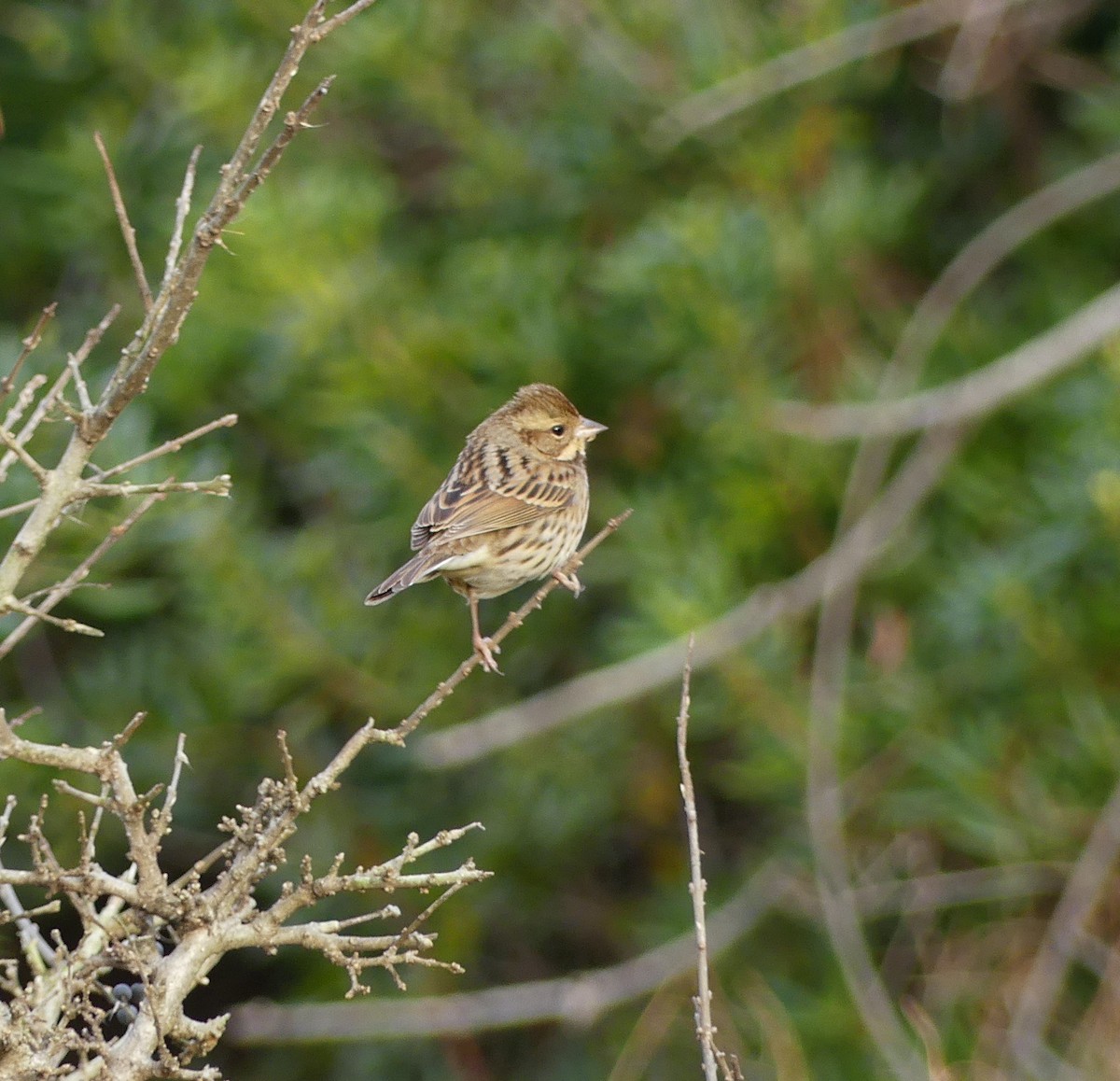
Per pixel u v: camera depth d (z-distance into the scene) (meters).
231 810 13.87
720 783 13.67
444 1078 14.15
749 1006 11.98
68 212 14.20
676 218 12.73
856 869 12.31
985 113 14.27
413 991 13.60
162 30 14.82
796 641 12.56
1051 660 11.62
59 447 11.38
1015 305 13.78
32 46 14.62
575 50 13.83
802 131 13.27
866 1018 10.31
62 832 12.57
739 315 12.23
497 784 13.60
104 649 13.93
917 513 12.79
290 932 6.05
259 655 12.65
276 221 12.59
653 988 12.18
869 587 12.74
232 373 13.41
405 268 13.61
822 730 11.37
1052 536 11.62
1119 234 13.56
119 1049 5.87
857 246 12.72
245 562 12.34
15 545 5.99
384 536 13.35
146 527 11.71
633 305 13.17
